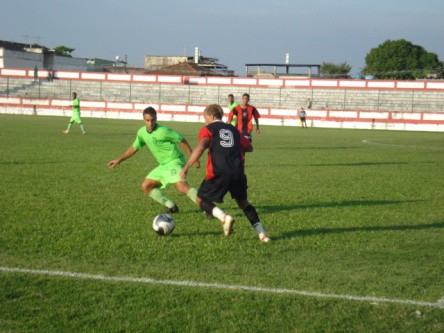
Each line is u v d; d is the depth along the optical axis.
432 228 7.88
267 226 7.79
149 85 62.47
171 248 6.42
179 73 78.50
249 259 6.02
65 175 12.60
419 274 5.58
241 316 4.38
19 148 18.91
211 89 61.09
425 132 46.47
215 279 5.27
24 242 6.48
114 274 5.36
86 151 18.81
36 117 49.53
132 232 7.20
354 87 58.34
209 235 7.14
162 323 4.21
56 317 4.29
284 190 11.28
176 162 8.06
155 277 5.30
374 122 51.91
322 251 6.47
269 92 60.03
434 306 4.66
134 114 57.56
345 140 31.08
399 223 8.20
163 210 8.78
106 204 9.17
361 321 4.35
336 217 8.55
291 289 5.02
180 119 56.59
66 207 8.80
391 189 11.78
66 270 5.45
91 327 4.13
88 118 53.97
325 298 4.80
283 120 54.97
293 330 4.16
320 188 11.70
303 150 22.67
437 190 11.77
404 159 19.42
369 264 5.93
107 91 62.91
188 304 4.61
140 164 15.56
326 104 58.72
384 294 4.94
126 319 4.29
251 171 14.63
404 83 56.97
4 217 7.89
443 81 56.03
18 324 4.14
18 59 74.62
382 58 94.75
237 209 9.16
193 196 7.54
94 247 6.38
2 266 5.52
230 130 6.75
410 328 4.23
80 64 90.38
